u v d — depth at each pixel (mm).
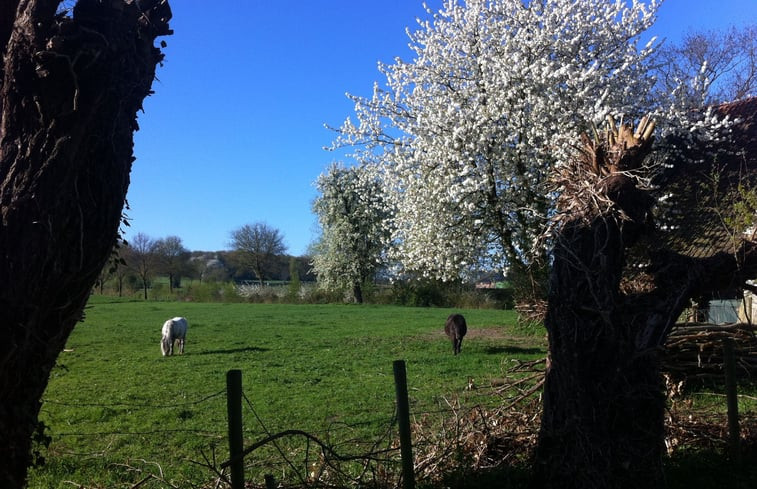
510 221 16188
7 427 3312
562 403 5070
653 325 5398
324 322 28328
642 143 5648
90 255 3604
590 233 5285
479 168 15695
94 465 7160
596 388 5035
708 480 5699
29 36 3445
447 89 17125
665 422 6656
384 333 22828
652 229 5672
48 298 3422
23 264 3270
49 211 3355
